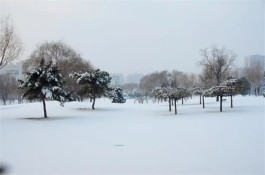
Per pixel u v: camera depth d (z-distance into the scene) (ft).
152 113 102.42
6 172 28.48
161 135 49.90
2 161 32.50
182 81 295.69
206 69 181.57
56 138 47.73
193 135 48.88
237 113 88.94
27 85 87.61
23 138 47.73
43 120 79.30
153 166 30.19
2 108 128.16
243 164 30.35
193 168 29.25
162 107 137.08
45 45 200.44
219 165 30.14
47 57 195.62
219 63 176.86
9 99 281.74
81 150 38.04
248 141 42.04
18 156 34.78
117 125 66.18
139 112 108.58
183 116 86.22
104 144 42.16
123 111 114.83
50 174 27.89
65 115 96.84
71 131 56.34
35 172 28.48
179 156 34.12
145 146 40.32
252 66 265.54
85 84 127.85
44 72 87.86
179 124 65.46
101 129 59.26
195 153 35.42
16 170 29.09
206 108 118.42
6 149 38.81
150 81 313.73
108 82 132.26
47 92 87.81
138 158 33.50
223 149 37.22
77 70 197.98
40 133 53.67
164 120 75.82
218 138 45.11
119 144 42.06
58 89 88.99
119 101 190.49
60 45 202.80
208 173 27.68
